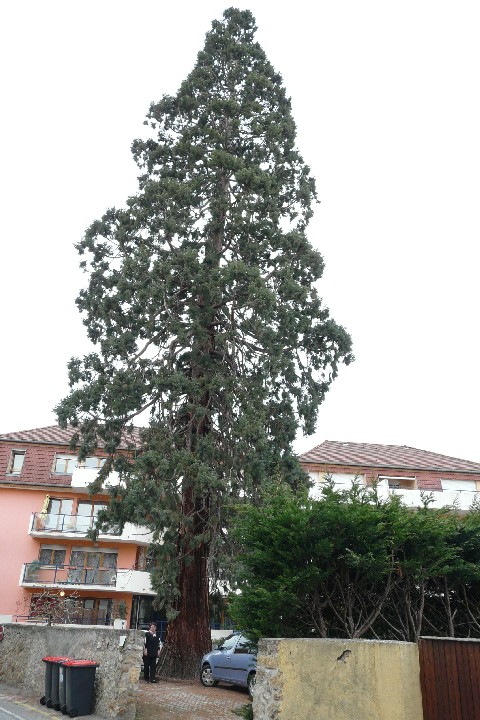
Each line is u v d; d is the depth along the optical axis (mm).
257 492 17156
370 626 8961
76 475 32719
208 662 16703
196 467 17656
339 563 8797
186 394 19141
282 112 24906
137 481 17406
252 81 24547
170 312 19953
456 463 35281
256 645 9312
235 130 23859
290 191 24125
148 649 16719
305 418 21219
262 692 7535
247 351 20328
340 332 21938
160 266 19422
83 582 31188
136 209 21625
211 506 17734
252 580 9188
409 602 9164
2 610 31000
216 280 19766
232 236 21469
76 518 32312
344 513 8555
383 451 37562
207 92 24750
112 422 19375
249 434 18062
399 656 7492
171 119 24469
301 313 21312
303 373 21766
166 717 11547
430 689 7375
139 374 19250
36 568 31141
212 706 13023
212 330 20656
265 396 19125
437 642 7504
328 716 7277
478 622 9445
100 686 11430
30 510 32969
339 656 7582
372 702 7359
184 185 21328
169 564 17406
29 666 15047
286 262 21531
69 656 13102
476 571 9188
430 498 10219
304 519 8508
